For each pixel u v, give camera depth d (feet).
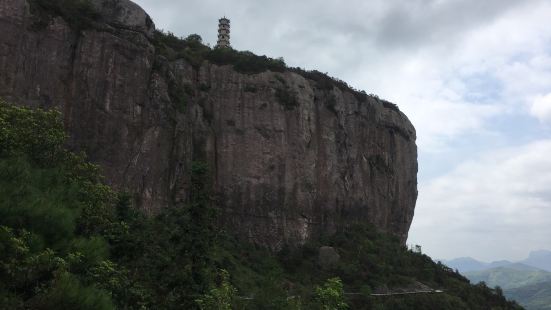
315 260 257.14
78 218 90.63
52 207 71.36
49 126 104.06
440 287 284.00
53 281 58.75
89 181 107.96
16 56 183.93
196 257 88.99
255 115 278.05
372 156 341.62
